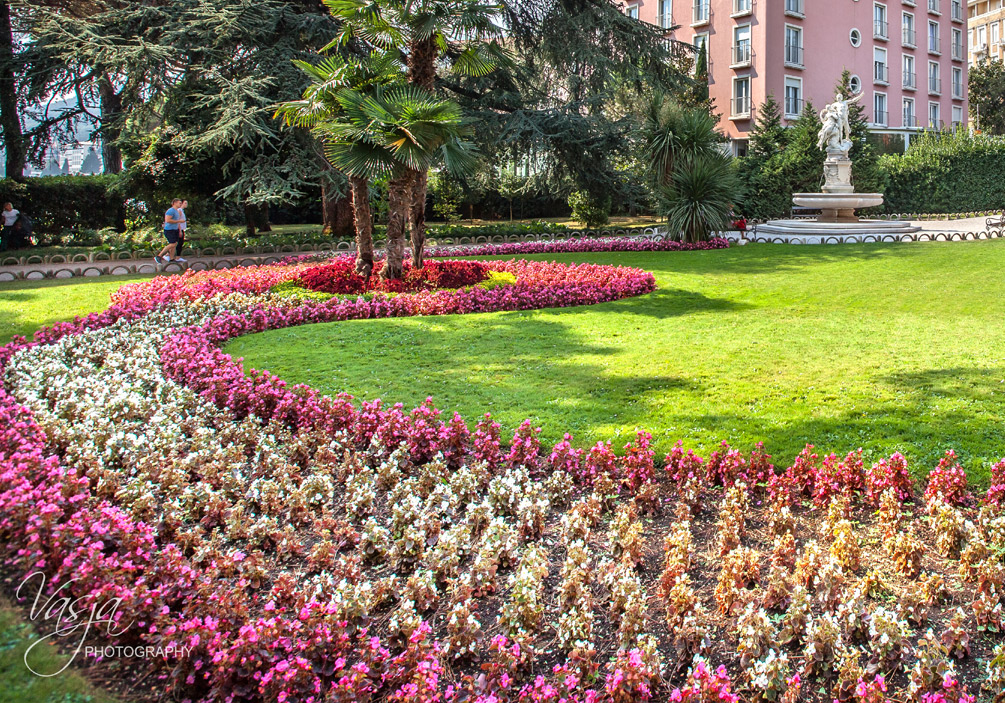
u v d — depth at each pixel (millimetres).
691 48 25547
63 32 16906
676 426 5660
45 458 4891
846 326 8789
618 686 2840
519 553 4051
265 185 17312
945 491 4383
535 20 23547
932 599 3535
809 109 28547
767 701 2941
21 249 19031
